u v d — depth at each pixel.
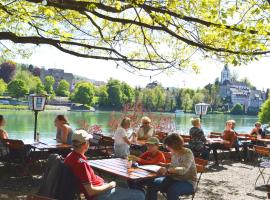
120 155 9.98
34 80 79.75
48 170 5.19
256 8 7.61
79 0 7.43
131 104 17.92
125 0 7.35
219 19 7.70
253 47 7.80
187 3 7.92
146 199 6.78
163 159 7.29
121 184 7.84
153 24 8.20
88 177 5.07
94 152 11.53
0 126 9.88
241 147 14.58
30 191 8.19
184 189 6.49
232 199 8.61
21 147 9.26
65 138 9.85
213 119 66.69
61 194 5.00
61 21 9.17
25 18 7.50
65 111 59.72
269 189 6.55
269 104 43.25
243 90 147.38
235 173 11.82
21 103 59.97
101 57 8.64
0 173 9.49
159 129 17.80
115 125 16.70
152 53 9.97
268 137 17.20
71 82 110.31
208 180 10.52
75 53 8.52
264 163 9.89
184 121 39.53
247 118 91.75
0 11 8.05
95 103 66.12
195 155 11.76
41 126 25.02
